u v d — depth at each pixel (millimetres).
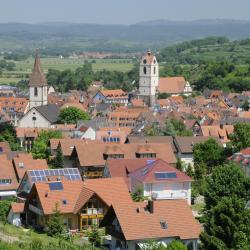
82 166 167625
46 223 119938
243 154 173625
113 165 156125
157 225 105500
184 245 101938
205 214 124312
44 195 122562
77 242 112312
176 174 145500
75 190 125125
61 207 121125
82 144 171875
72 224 121625
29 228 121938
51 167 174625
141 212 106938
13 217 128000
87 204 120375
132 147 173750
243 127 188625
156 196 142375
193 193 149875
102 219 115062
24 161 154625
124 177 152125
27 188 140625
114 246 108500
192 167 180875
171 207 108375
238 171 130875
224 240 100500
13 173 152250
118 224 106938
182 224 106750
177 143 191875
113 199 122125
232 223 100000
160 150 175625
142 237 103438
